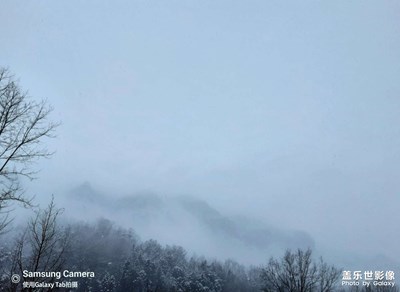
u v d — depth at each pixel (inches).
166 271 3634.4
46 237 551.5
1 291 505.7
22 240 535.8
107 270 3307.1
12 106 376.5
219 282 3442.4
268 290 954.7
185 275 3580.2
